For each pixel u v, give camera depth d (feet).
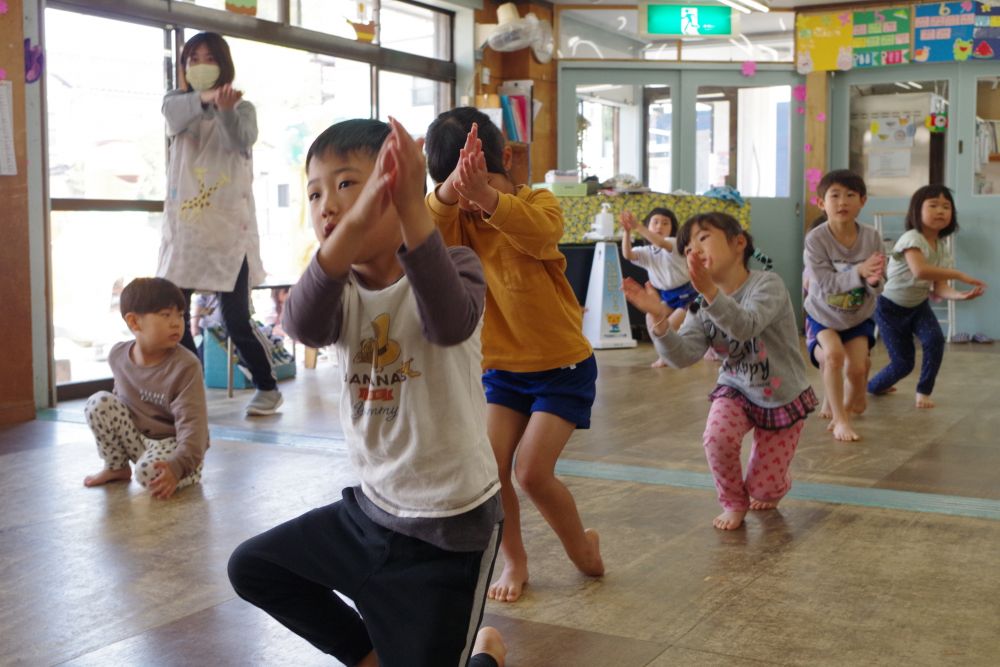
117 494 10.87
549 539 9.20
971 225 28.68
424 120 26.99
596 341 25.46
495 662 6.13
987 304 28.40
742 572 8.28
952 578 8.09
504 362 7.64
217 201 15.46
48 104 17.46
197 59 15.19
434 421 4.83
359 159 4.64
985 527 9.52
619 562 8.57
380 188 4.15
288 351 21.86
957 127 28.81
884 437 13.99
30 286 15.72
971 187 28.76
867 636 6.90
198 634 7.09
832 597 7.67
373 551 4.93
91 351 18.75
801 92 30.27
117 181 18.78
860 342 14.76
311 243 23.09
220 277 15.43
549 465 7.55
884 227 29.86
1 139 15.24
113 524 9.75
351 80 24.17
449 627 4.73
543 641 6.88
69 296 18.25
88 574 8.33
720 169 30.60
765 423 9.61
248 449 13.17
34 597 7.82
